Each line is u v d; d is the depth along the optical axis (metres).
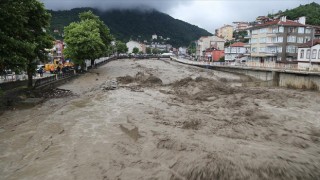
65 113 23.36
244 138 18.70
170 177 12.95
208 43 127.38
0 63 21.52
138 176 13.00
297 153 16.16
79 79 47.47
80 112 23.81
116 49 152.38
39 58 30.39
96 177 12.88
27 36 26.11
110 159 14.65
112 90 36.25
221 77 57.47
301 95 36.62
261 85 49.72
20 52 23.72
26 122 20.81
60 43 84.38
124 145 16.50
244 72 60.12
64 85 40.38
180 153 15.44
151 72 63.41
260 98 33.50
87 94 32.94
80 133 18.41
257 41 74.06
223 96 33.78
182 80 46.69
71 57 53.44
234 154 15.39
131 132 18.88
